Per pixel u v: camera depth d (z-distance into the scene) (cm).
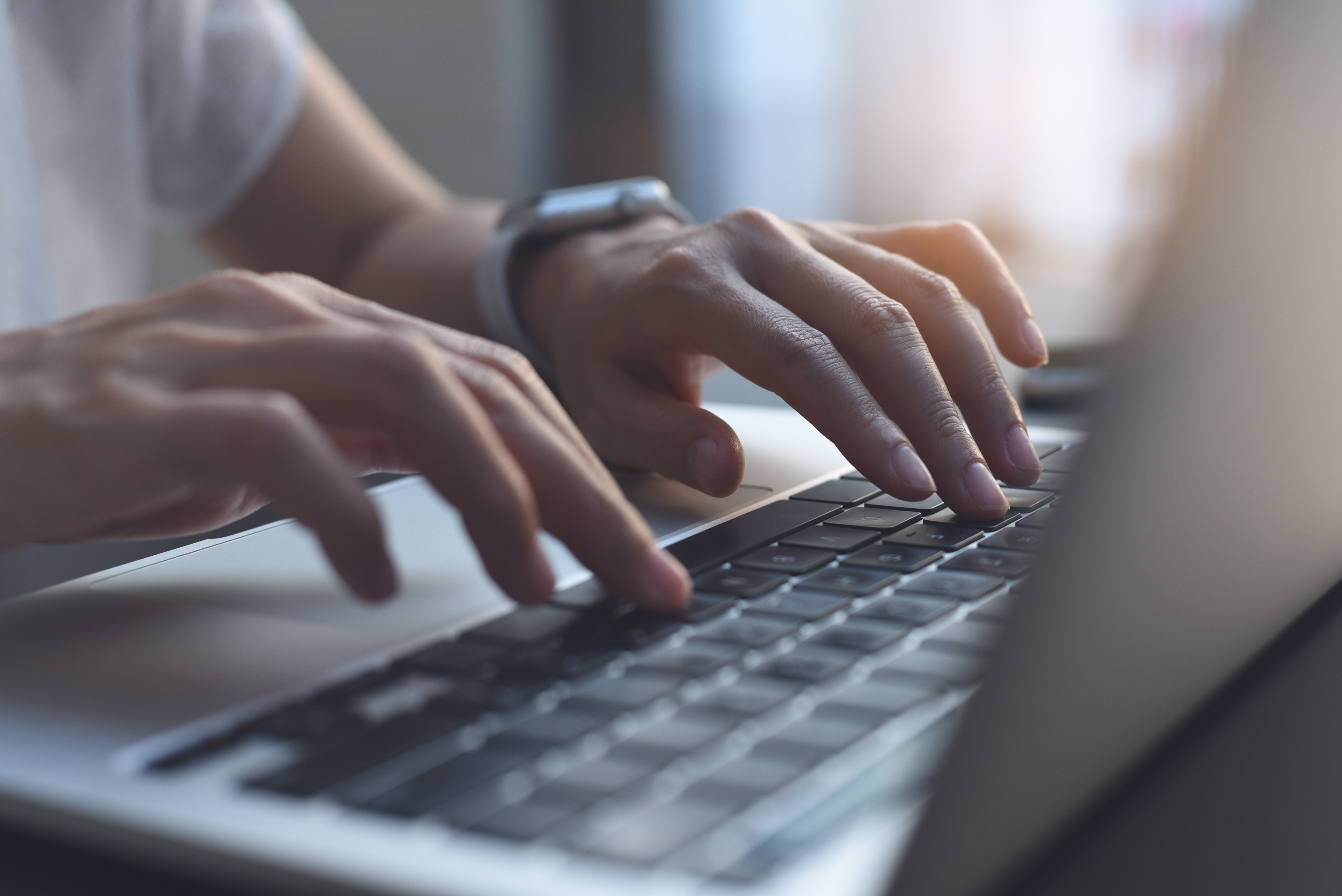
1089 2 241
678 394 52
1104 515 20
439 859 18
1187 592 23
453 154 302
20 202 82
